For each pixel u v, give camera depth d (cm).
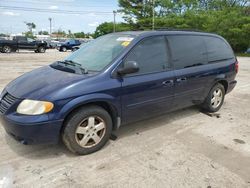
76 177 299
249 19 2847
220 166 330
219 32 2909
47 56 1978
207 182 296
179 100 450
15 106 313
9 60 1567
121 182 292
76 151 340
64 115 315
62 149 362
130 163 332
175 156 353
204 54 495
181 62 444
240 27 2884
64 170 312
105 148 369
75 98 319
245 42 2877
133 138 406
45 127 306
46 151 356
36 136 307
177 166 328
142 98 388
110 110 365
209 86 509
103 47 410
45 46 2536
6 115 316
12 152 351
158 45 414
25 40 2370
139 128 447
